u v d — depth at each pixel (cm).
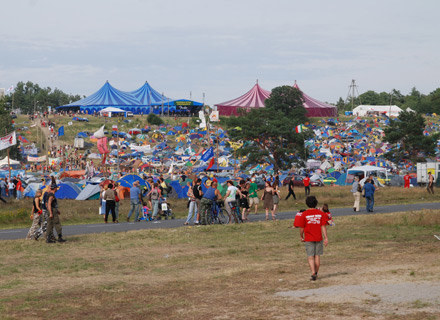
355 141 11044
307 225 1242
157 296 1166
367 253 1666
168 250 1827
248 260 1611
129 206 3719
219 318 950
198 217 2533
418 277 1188
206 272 1442
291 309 973
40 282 1346
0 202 3962
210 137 11088
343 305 972
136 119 14962
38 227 2081
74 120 14588
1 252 1791
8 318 1006
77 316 1020
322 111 14938
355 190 3225
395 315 887
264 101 14950
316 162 8338
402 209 3316
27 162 9906
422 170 5956
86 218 3138
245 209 2677
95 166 8831
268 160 8194
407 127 8800
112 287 1269
